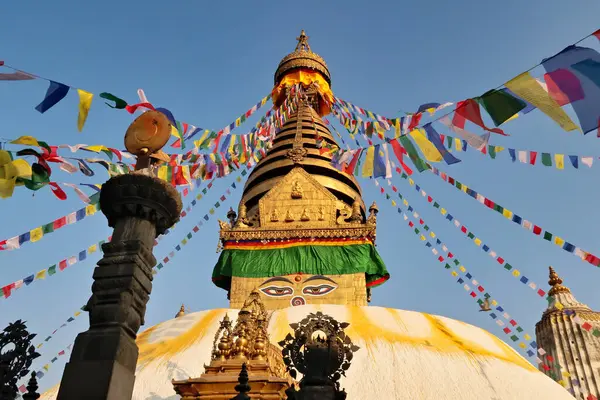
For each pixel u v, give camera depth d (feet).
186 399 38.73
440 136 35.09
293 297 83.25
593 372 70.18
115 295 23.97
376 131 49.37
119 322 23.31
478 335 65.36
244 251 88.99
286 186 98.07
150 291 25.91
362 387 51.08
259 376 38.34
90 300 24.14
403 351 56.70
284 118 101.09
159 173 40.83
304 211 94.22
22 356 29.53
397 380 51.75
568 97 24.98
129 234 25.95
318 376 24.03
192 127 44.21
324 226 90.48
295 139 109.60
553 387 55.11
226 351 41.24
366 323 63.93
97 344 22.50
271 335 60.95
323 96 126.11
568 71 24.73
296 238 88.99
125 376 22.59
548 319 79.00
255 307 48.21
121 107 31.81
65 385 21.59
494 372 54.65
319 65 130.11
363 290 83.15
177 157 43.24
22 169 31.37
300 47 134.41
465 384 51.88
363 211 107.96
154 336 64.49
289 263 86.79
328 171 107.04
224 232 90.74
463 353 57.67
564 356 73.61
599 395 67.72
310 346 25.41
